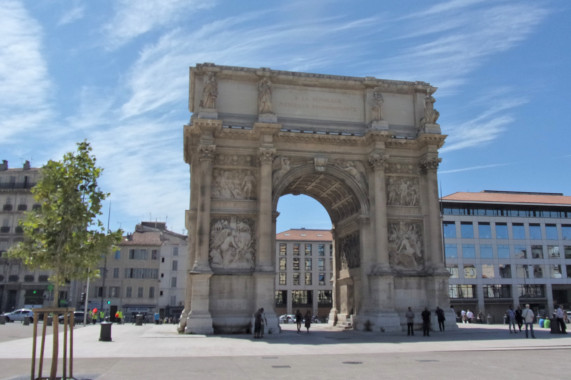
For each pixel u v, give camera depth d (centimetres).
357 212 4628
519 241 9588
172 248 9806
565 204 9794
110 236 1809
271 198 4234
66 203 1712
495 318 9212
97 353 2525
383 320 4094
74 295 8906
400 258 4453
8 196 8862
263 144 4250
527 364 2056
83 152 1781
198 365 2048
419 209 4578
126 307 9419
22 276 8594
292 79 4584
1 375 1772
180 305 9612
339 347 2850
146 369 1917
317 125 4544
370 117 4638
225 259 4128
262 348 2798
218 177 4281
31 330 4647
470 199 9575
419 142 4609
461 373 1794
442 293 4319
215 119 4159
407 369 1912
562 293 9756
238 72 4475
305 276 11525
